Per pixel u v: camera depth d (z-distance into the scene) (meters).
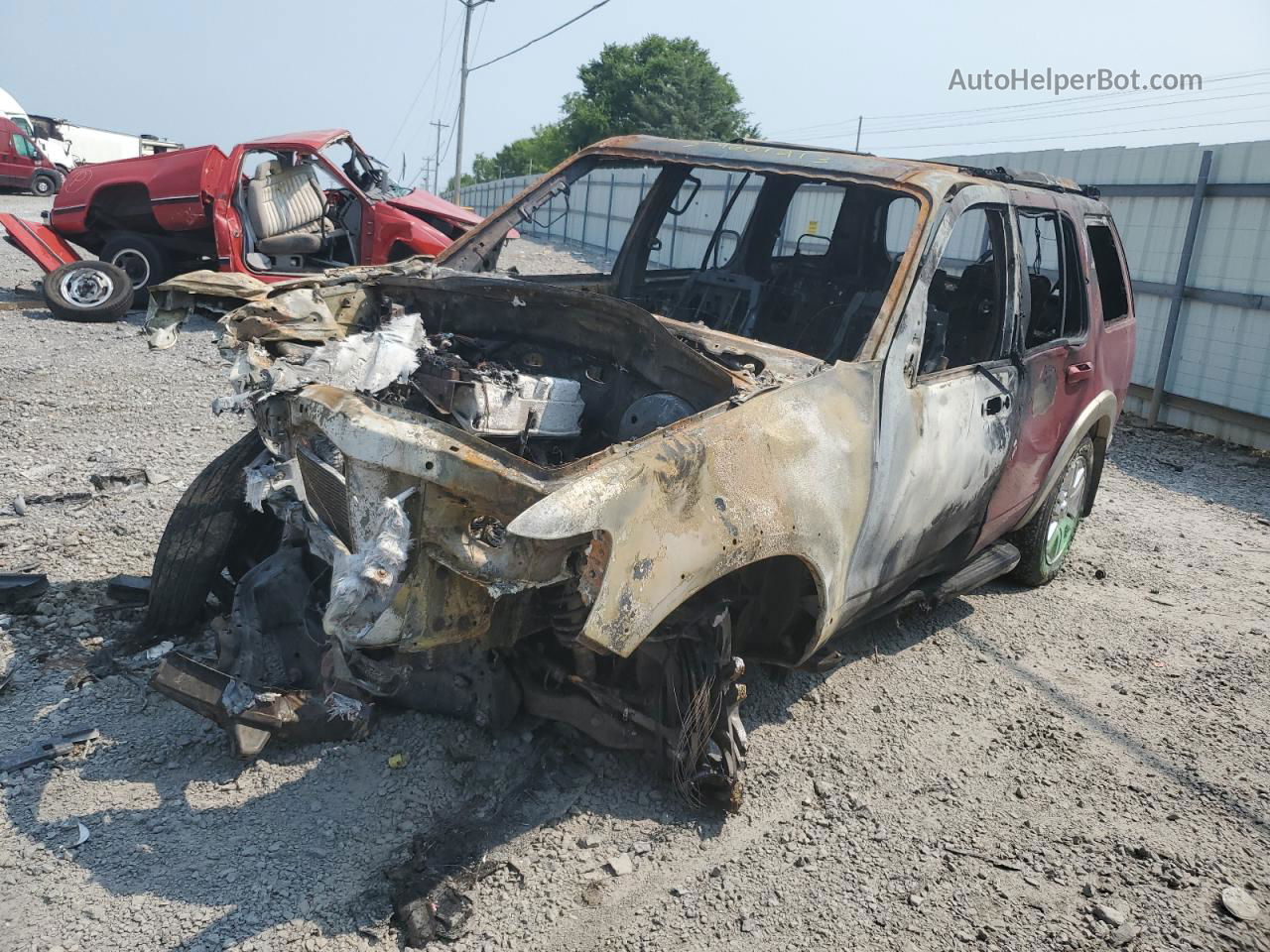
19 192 29.36
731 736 3.04
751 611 3.28
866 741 3.63
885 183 3.74
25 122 30.95
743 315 4.47
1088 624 4.88
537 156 71.69
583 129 58.75
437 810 2.96
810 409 3.06
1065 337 4.59
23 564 4.30
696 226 4.67
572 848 2.88
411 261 4.34
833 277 4.41
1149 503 7.20
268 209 10.46
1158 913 2.85
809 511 2.95
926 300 3.54
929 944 2.65
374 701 3.31
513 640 2.88
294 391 2.98
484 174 82.06
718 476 2.71
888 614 4.00
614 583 2.43
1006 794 3.38
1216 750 3.78
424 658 3.10
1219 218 9.31
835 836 3.06
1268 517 7.06
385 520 2.40
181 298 3.65
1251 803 3.44
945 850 3.05
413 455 2.39
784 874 2.87
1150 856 3.10
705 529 2.63
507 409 3.27
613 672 3.22
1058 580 5.46
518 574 2.44
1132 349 5.43
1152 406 9.99
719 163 4.17
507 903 2.64
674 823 3.04
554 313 3.60
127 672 3.54
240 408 3.11
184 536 3.68
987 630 4.72
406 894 2.60
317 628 3.34
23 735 3.16
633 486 2.48
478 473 2.41
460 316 3.88
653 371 3.38
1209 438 9.53
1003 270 4.03
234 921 2.48
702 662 2.97
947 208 3.64
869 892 2.83
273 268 10.65
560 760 3.26
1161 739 3.83
